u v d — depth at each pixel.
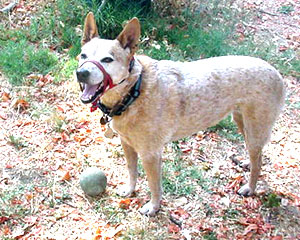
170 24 2.38
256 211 1.52
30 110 1.81
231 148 1.76
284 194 1.58
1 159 1.60
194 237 1.42
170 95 1.31
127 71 1.23
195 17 2.44
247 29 2.52
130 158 1.47
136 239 1.40
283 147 1.79
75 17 2.26
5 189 1.50
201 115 1.39
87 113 1.83
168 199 1.53
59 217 1.44
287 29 2.59
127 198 1.52
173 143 1.74
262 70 1.41
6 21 2.26
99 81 1.19
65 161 1.63
